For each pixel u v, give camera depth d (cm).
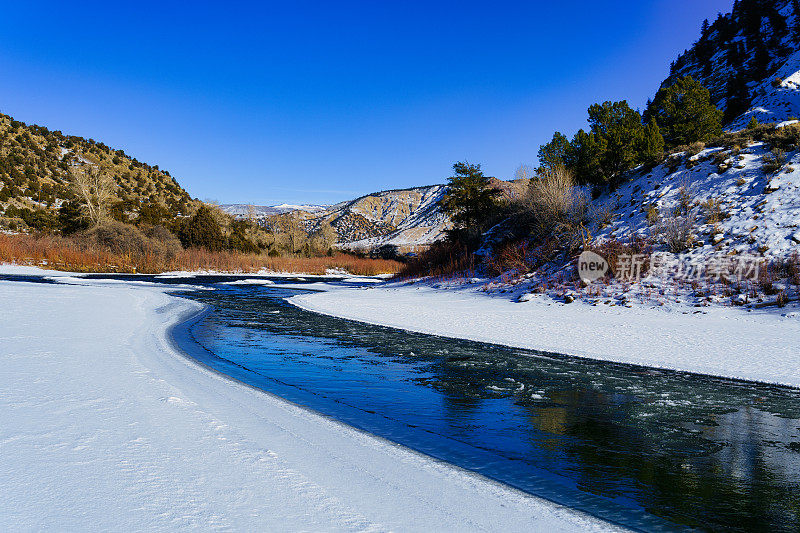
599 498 423
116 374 737
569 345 1216
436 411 688
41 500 332
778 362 1001
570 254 2433
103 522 306
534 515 376
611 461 515
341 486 399
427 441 558
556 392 802
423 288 2908
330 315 1811
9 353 841
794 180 2058
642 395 787
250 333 1384
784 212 1923
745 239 1889
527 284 2325
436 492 407
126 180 11175
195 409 586
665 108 3931
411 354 1116
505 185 4078
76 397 598
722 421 661
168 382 714
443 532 330
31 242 4497
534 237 2923
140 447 447
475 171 4088
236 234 7056
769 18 10325
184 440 475
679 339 1250
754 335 1246
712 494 439
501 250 2981
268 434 520
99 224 5147
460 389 815
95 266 4378
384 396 763
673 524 380
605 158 3102
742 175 2284
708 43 11644
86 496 342
